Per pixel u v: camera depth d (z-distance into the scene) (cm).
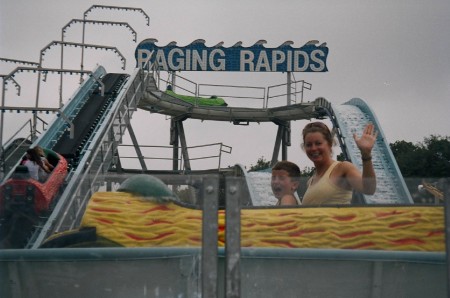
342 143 3094
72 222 397
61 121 2080
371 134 532
